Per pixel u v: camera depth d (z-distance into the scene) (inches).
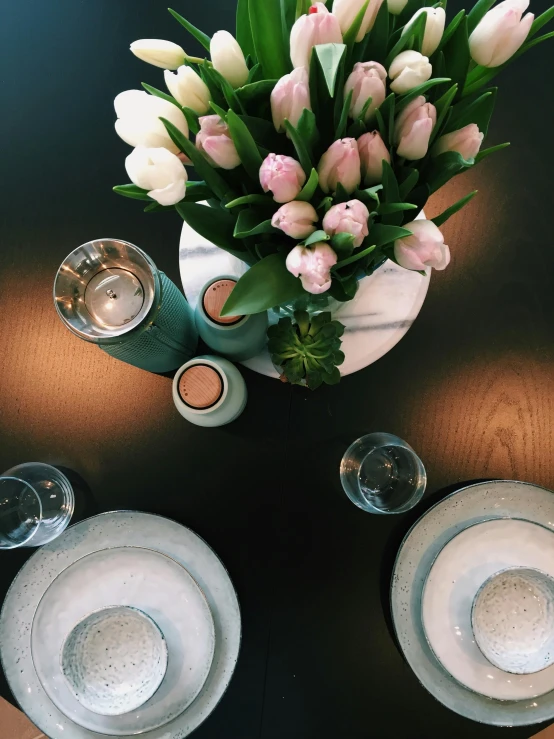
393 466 26.4
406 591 24.3
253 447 26.1
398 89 15.1
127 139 16.0
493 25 15.0
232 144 15.0
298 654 24.5
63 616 24.1
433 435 26.0
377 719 24.0
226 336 22.1
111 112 28.6
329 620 24.7
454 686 23.5
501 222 27.2
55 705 23.2
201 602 23.8
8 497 26.7
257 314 22.4
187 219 17.1
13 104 28.9
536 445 25.9
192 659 23.7
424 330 26.6
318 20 13.6
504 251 27.0
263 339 24.7
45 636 23.8
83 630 22.9
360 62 15.8
